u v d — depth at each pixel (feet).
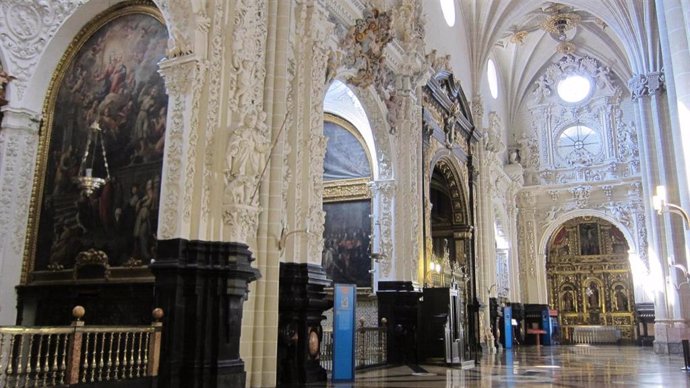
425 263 53.83
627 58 90.84
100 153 34.32
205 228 28.45
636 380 37.04
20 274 34.86
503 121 98.27
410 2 54.24
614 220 93.09
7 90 36.01
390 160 51.01
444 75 61.93
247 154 30.04
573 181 95.66
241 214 29.32
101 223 33.19
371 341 47.80
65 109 36.70
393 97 51.80
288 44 35.12
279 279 33.60
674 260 63.00
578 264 104.83
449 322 48.75
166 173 28.73
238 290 28.22
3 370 21.40
